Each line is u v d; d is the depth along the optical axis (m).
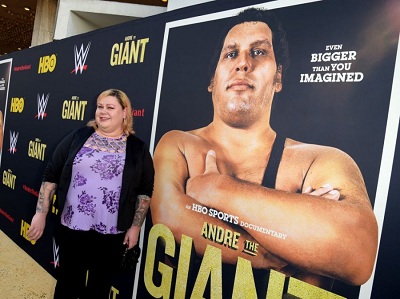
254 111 1.57
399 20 1.18
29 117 3.20
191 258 1.77
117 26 2.33
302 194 1.39
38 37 6.52
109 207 1.56
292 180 1.42
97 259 1.61
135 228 1.66
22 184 3.18
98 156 1.57
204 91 1.79
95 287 1.61
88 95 2.51
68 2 4.84
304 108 1.40
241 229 1.58
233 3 1.68
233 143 1.64
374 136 1.22
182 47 1.91
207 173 1.74
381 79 1.21
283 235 1.43
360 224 1.24
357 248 1.24
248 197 1.56
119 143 1.63
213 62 1.75
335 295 1.29
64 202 1.60
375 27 1.23
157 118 2.02
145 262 1.99
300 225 1.39
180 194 1.86
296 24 1.44
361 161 1.24
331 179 1.32
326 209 1.32
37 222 1.67
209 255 1.69
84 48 2.59
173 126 1.93
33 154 3.07
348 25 1.29
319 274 1.33
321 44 1.36
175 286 1.83
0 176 3.58
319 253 1.33
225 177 1.66
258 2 1.58
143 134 2.09
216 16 1.76
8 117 3.59
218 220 1.67
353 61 1.28
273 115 1.50
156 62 2.05
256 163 1.55
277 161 1.47
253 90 1.58
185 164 1.84
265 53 1.54
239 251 1.58
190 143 1.83
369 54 1.24
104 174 1.55
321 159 1.34
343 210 1.28
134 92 2.17
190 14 1.88
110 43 2.37
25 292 2.26
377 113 1.21
